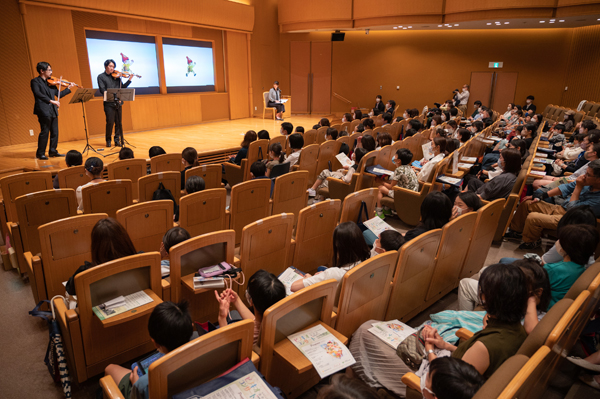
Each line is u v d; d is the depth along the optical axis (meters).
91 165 4.21
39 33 8.57
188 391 1.53
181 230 2.68
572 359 2.29
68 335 2.34
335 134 7.45
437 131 7.34
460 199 3.73
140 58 10.90
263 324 1.85
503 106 16.59
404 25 13.17
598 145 4.71
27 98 8.66
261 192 4.13
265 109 14.57
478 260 3.72
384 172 5.33
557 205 4.58
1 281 3.84
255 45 14.69
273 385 2.11
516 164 4.72
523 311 1.82
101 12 9.52
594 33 14.45
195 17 11.73
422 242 2.70
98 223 2.43
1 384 2.57
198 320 2.84
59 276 2.90
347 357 1.92
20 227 3.52
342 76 17.23
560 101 16.03
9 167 6.68
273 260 3.07
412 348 2.12
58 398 2.46
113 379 1.96
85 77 9.66
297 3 14.30
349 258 2.64
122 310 2.24
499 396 1.11
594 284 1.92
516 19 11.55
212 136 10.34
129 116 10.79
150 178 4.25
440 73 16.78
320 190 5.86
